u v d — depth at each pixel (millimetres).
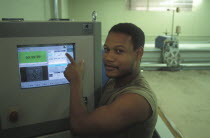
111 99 760
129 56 692
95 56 858
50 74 813
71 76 752
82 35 811
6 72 736
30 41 737
